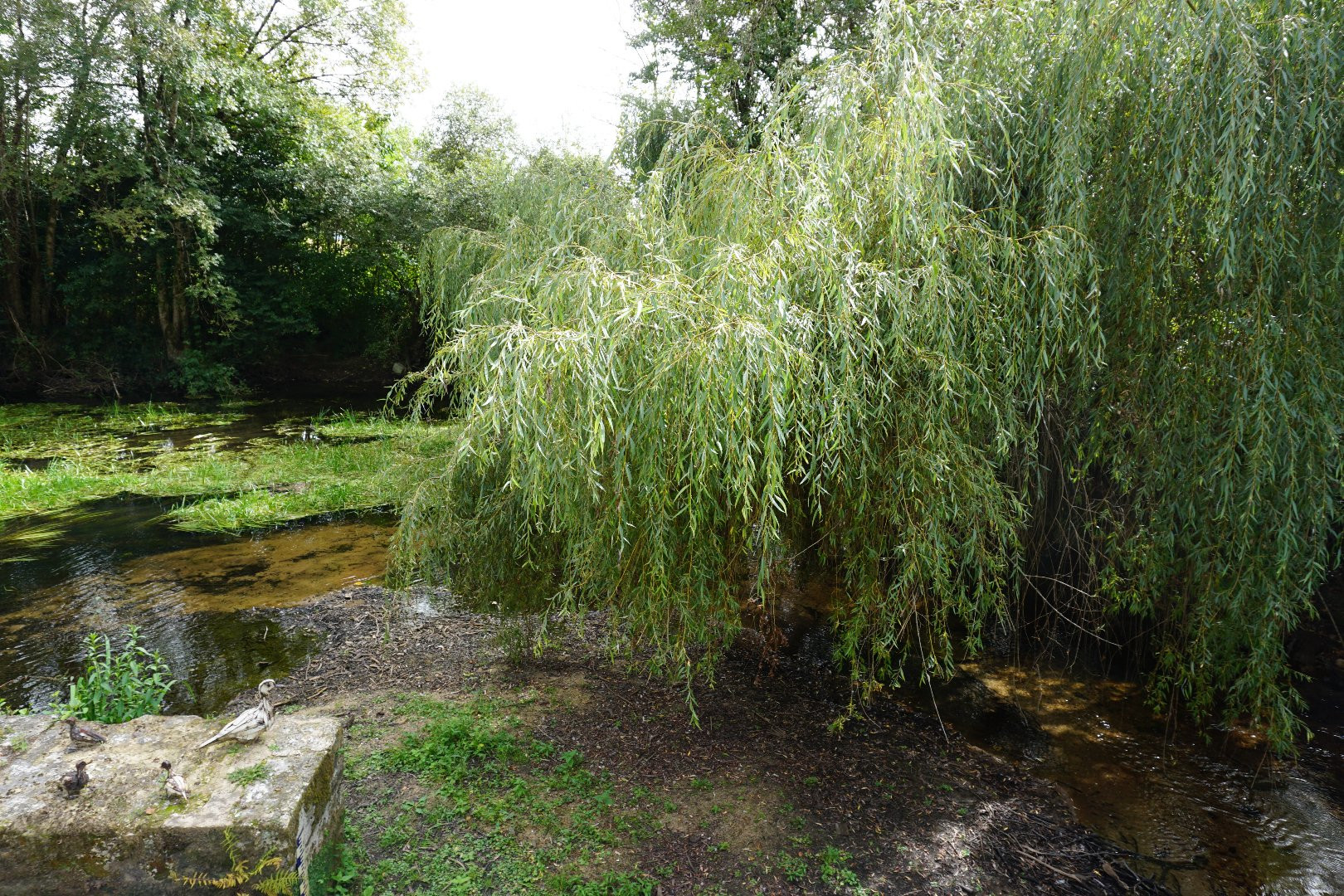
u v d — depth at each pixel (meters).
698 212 3.59
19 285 16.55
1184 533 3.38
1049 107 3.37
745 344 2.34
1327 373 2.90
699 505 2.69
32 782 2.35
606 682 4.17
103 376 16.75
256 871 2.16
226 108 14.94
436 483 3.56
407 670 4.32
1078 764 3.48
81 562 6.32
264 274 18.02
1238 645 3.46
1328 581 4.28
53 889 2.16
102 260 16.47
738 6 10.36
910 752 3.57
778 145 3.24
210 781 2.38
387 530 7.25
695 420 2.37
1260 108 2.79
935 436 2.95
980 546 3.20
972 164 3.25
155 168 14.73
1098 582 4.02
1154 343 3.33
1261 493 3.03
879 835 2.95
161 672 4.23
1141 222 3.19
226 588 5.73
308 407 15.85
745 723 3.79
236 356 18.39
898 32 3.44
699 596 3.06
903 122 2.83
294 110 16.52
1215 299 3.13
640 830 2.93
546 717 3.78
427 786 3.16
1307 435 2.90
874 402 2.99
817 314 2.76
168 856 2.16
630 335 2.45
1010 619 4.16
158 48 13.12
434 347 6.26
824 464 2.75
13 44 12.85
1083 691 4.13
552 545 3.67
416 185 16.33
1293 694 3.32
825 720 3.86
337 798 2.67
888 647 4.35
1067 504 4.09
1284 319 2.99
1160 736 3.70
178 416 14.17
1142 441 3.37
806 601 5.31
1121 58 3.14
